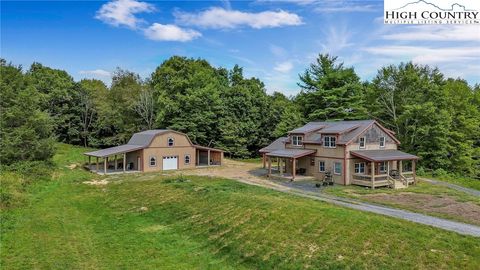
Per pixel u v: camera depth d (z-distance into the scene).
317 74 60.78
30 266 16.36
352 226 18.86
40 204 27.22
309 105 60.06
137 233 21.50
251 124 64.75
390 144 39.06
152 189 32.22
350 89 57.88
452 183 38.84
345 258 16.00
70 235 20.78
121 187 34.06
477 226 19.66
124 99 68.19
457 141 46.62
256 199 25.19
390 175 36.03
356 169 36.03
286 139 43.59
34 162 38.25
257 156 67.38
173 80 64.00
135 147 46.12
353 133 36.56
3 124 38.34
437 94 48.88
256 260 16.97
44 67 82.19
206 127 61.69
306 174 40.16
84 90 73.94
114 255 18.02
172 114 60.88
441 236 17.38
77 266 16.61
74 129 70.94
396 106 51.44
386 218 20.30
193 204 26.20
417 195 29.53
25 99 40.19
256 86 71.81
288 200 25.31
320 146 38.25
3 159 36.59
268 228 19.91
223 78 77.31
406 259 15.45
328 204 24.34
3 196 25.89
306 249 17.19
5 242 18.98
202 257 17.81
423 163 46.44
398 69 51.84
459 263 14.87
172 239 20.42
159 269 16.38
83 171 44.12
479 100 54.50
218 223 21.78
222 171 45.75
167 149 47.78
